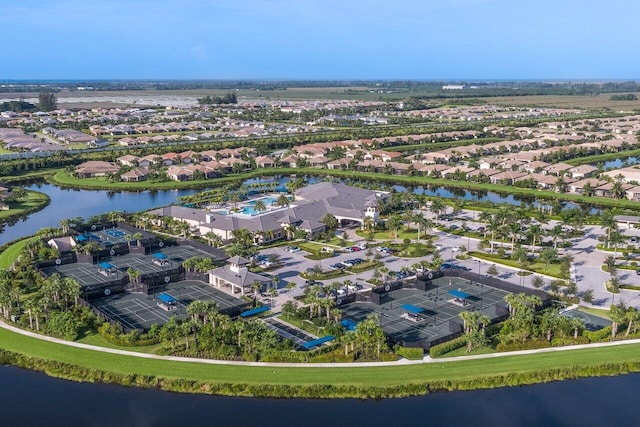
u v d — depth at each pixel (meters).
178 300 164.75
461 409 115.44
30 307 143.50
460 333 140.50
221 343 131.75
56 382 123.75
